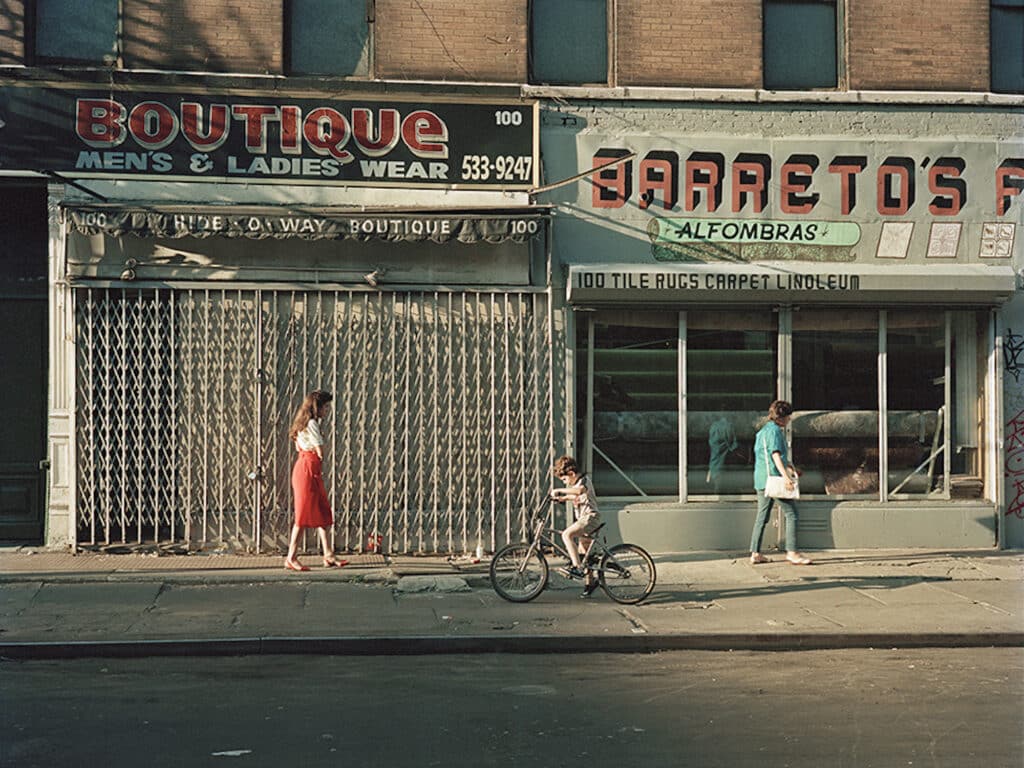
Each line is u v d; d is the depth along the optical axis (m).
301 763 6.38
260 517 13.57
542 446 14.00
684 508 14.16
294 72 13.79
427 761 6.45
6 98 13.12
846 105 14.38
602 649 9.91
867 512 14.45
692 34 14.24
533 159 13.88
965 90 14.58
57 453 13.35
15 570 12.34
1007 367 14.65
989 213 14.58
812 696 8.20
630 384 14.27
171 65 13.50
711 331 14.34
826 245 14.37
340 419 13.72
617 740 6.94
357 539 13.76
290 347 13.62
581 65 14.25
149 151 13.35
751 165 14.27
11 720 7.30
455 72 13.91
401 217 13.32
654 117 14.16
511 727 7.22
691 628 10.35
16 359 13.77
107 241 13.32
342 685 8.45
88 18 13.45
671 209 14.16
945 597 11.82
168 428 13.48
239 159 13.49
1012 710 7.79
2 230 13.77
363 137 13.67
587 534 11.66
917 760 6.55
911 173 14.47
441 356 13.91
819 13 14.63
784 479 13.35
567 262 14.01
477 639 9.79
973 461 14.73
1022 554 14.22
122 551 13.34
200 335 13.51
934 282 14.15
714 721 7.43
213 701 7.88
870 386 14.55
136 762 6.37
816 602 11.57
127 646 9.46
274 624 10.30
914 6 14.55
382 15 13.85
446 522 13.85
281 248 13.62
